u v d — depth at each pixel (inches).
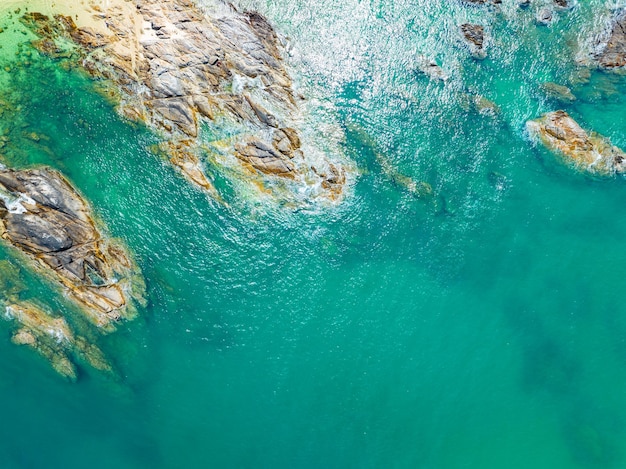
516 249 1697.8
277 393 1467.8
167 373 1462.8
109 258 1529.3
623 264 1668.3
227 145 1715.1
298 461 1390.3
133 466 1342.3
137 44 1736.0
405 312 1599.4
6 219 1472.7
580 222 1734.7
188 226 1626.5
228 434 1408.7
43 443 1332.4
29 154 1563.7
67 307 1449.3
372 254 1669.5
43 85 1662.2
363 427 1439.5
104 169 1626.5
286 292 1598.2
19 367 1380.4
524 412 1473.9
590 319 1594.5
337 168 1749.5
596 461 1405.0
